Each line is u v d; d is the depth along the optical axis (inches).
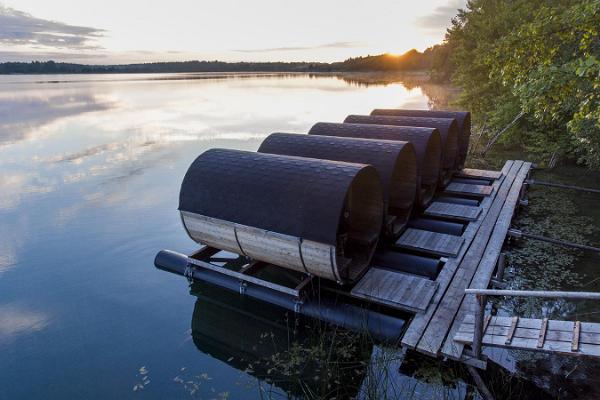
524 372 287.7
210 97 2453.2
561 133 754.8
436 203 565.6
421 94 2429.9
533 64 464.1
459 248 430.0
